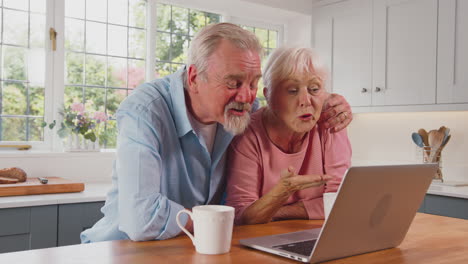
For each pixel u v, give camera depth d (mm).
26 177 2330
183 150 1202
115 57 3008
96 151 2783
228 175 1263
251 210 1173
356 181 792
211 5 3354
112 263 801
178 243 963
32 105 2715
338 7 3350
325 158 1322
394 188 880
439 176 2855
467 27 2604
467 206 2326
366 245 897
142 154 1036
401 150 3359
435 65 2756
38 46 2723
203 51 1060
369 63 3129
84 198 2113
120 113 1126
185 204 1221
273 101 1245
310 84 1225
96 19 2926
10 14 2637
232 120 1079
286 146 1280
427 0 2793
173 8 3244
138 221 989
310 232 1042
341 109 1315
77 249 902
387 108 3023
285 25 3795
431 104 2783
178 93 1149
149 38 3104
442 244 993
